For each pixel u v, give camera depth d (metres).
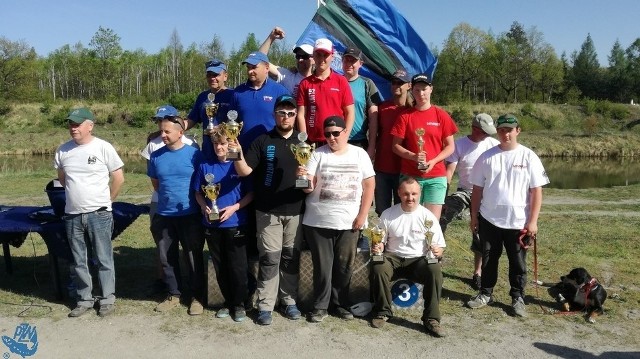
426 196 5.27
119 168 4.98
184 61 66.88
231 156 4.43
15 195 12.74
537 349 4.34
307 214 4.70
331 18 7.41
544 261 6.91
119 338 4.47
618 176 23.84
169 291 5.08
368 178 4.68
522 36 73.00
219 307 5.07
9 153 33.09
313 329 4.64
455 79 62.50
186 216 4.89
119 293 5.55
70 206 4.84
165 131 4.80
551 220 9.98
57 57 69.12
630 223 9.65
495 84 63.81
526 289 5.76
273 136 4.71
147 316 4.91
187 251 4.96
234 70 59.00
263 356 4.18
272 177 4.64
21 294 5.53
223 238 4.71
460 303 5.33
